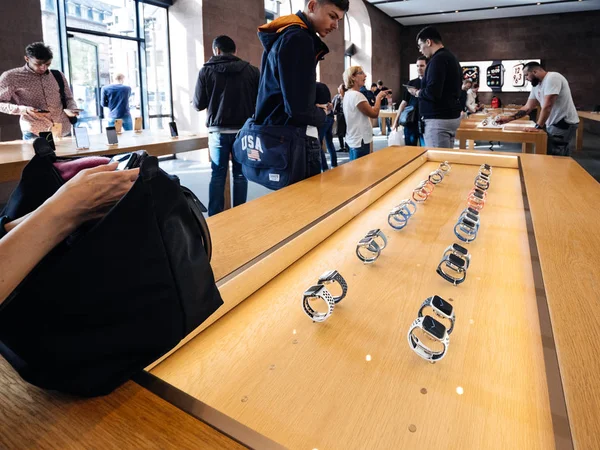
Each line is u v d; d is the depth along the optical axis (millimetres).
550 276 801
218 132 3143
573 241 999
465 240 1147
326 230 1177
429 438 520
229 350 693
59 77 3621
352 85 4062
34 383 527
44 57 3377
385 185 1699
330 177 1748
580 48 13891
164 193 522
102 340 521
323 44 1878
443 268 972
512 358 660
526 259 1028
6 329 502
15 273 470
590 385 500
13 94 3379
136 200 499
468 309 799
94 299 504
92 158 674
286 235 1043
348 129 4148
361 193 1473
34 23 4820
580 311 668
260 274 886
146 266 517
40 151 642
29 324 501
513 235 1199
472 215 1179
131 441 469
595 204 1337
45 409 516
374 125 13305
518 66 14578
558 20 13977
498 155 2301
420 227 1272
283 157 1871
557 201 1375
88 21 6230
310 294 754
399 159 2203
